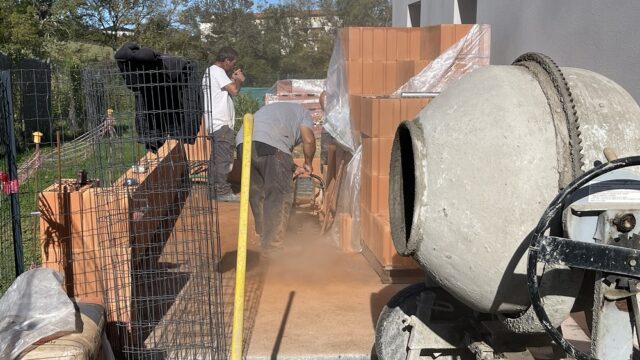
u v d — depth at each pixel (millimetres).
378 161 6402
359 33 7328
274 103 6969
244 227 3510
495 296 3219
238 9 44125
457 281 3330
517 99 3193
